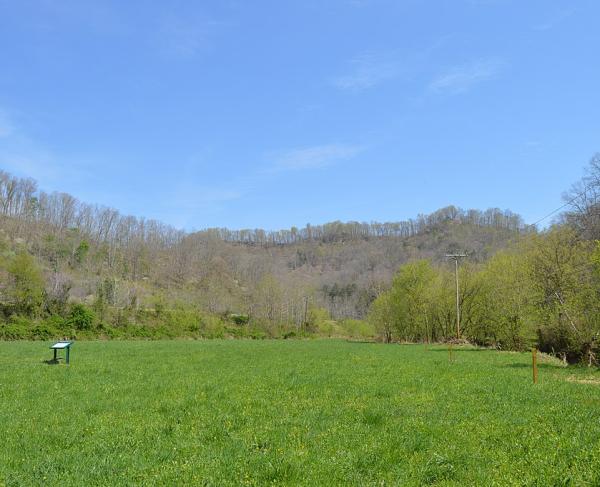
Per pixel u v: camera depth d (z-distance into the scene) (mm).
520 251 54938
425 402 17062
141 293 94062
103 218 122500
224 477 9398
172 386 21578
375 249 165000
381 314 89062
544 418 14016
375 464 10016
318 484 8922
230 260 135500
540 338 51500
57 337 67500
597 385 21859
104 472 9930
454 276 80375
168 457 10836
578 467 9430
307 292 109938
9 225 106438
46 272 83562
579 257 37094
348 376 25297
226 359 36875
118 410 16297
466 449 10898
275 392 19797
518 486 8562
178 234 139500
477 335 75812
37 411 16125
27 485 9211
